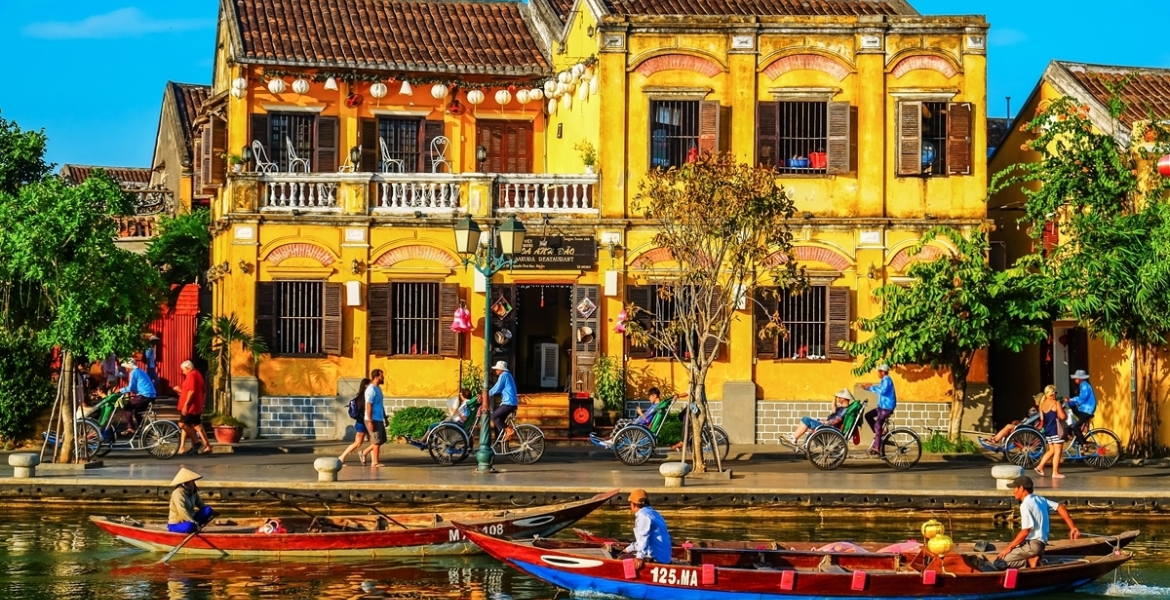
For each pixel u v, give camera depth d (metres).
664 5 35.09
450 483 25.00
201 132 40.34
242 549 21.58
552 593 19.61
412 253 33.62
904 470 28.59
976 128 33.62
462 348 33.66
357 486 24.59
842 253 33.53
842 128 33.50
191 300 41.56
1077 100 32.44
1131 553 19.95
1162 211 29.39
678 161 33.66
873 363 31.30
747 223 26.58
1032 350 36.00
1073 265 29.89
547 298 36.66
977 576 19.00
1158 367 31.08
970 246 30.84
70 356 27.03
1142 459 30.27
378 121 36.50
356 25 37.50
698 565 19.00
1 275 27.33
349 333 33.53
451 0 39.41
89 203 26.22
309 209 33.41
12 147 39.56
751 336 33.41
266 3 37.56
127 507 24.81
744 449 31.78
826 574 18.78
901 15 33.62
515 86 37.16
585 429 32.19
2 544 22.41
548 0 38.56
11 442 31.14
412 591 19.66
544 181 33.69
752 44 33.50
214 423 32.19
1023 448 28.86
